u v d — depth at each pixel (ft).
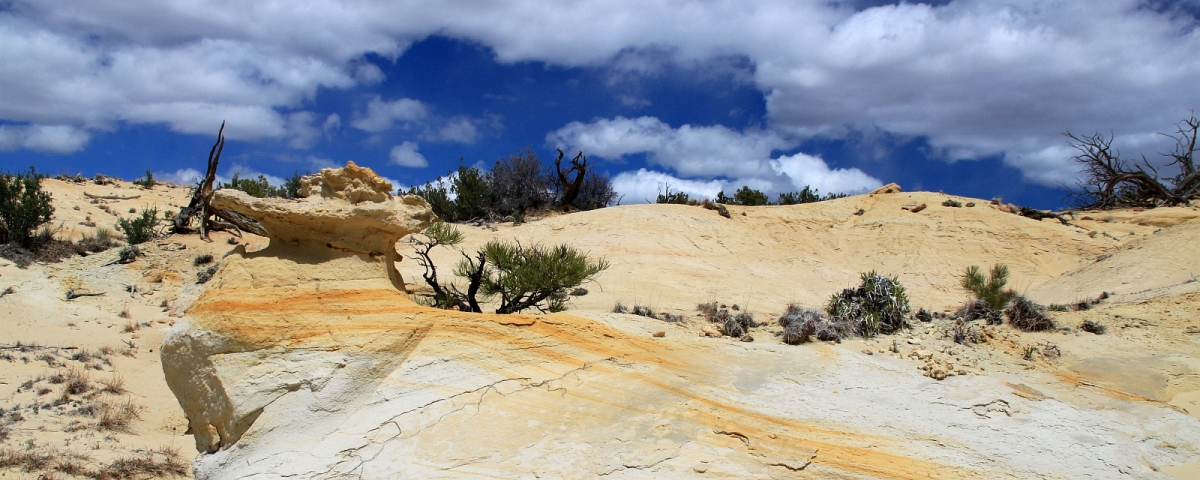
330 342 20.20
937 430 20.93
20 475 22.56
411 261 71.51
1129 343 32.09
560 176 125.59
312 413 19.21
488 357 21.89
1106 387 26.37
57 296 51.03
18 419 27.58
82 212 83.35
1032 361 29.09
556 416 20.31
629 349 24.72
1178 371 28.09
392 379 20.58
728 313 43.68
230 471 18.26
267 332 19.61
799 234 93.45
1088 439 20.99
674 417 20.68
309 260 21.44
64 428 27.43
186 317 20.02
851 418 21.34
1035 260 81.35
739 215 98.32
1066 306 46.75
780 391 23.11
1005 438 20.74
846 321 33.04
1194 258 55.16
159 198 103.55
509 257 33.83
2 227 64.44
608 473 17.93
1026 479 18.54
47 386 32.17
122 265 59.93
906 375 25.68
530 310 37.68
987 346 30.94
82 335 42.65
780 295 60.80
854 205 107.24
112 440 26.89
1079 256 83.20
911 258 82.33
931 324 35.17
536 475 17.79
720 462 18.62
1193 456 20.71
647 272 67.36
